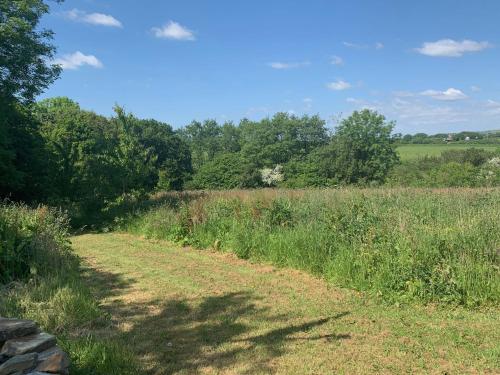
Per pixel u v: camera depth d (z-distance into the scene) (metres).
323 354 5.03
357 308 6.63
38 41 22.61
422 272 7.00
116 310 6.69
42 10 22.48
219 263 10.06
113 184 19.91
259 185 53.06
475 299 6.53
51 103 70.19
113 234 16.14
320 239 9.00
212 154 84.69
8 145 20.84
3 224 8.33
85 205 19.94
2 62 20.69
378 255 7.72
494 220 8.16
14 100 22.12
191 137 97.31
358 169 47.53
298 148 62.78
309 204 12.27
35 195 22.02
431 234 7.73
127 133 21.17
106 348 4.84
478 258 7.07
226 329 5.86
